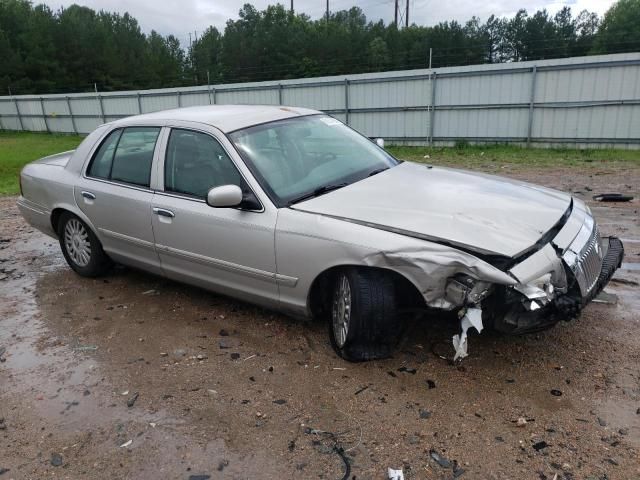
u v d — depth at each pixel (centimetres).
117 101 2852
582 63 1512
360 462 259
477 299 295
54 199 524
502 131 1703
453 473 249
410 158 1562
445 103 1766
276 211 359
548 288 292
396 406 300
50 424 302
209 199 354
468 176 414
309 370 341
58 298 489
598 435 269
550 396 302
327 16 8294
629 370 322
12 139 2991
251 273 377
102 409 313
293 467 258
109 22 8262
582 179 1020
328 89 2000
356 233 321
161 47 8031
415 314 348
